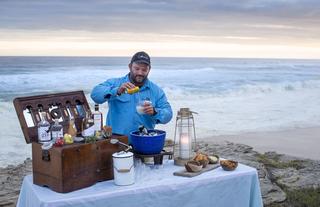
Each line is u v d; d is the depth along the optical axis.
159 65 59.84
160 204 2.77
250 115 20.17
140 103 3.33
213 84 32.91
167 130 14.62
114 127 3.54
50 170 2.64
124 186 2.72
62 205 2.47
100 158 2.77
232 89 29.66
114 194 2.61
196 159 3.16
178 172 2.98
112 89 3.30
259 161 7.97
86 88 28.17
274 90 31.67
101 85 3.43
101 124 2.97
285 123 18.50
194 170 3.00
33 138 2.80
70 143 2.71
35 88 27.55
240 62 77.25
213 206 3.00
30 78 28.42
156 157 3.13
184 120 3.26
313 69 58.47
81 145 2.65
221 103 24.00
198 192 2.90
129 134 3.30
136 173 2.99
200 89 29.09
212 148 9.30
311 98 27.64
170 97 25.44
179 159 3.23
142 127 3.27
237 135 15.53
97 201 2.56
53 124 2.91
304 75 47.81
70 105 3.12
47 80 30.06
